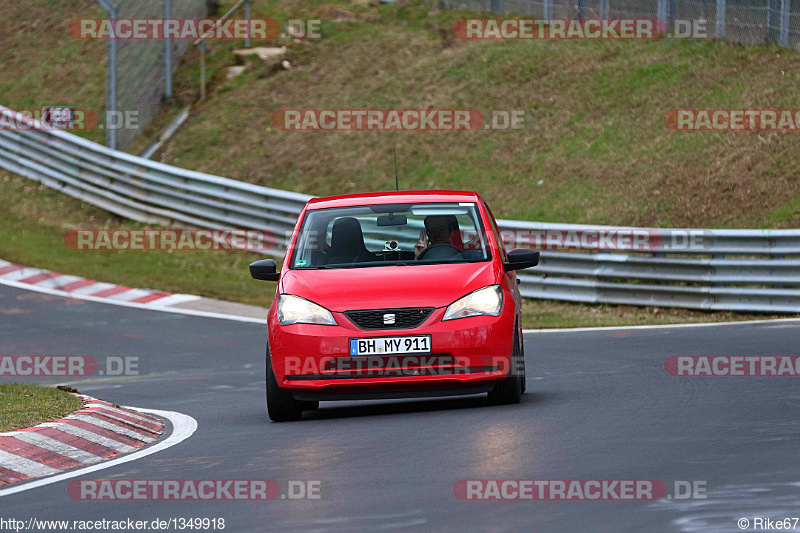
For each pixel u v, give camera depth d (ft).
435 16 385.70
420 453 76.07
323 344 95.66
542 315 208.64
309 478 69.82
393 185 293.43
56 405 102.27
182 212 284.82
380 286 98.43
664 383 110.83
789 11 289.33
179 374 150.10
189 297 224.74
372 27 390.63
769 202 227.20
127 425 98.43
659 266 204.85
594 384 113.60
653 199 246.47
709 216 232.53
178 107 351.05
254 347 174.29
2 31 425.69
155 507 64.44
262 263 107.45
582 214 252.01
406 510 58.85
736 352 134.10
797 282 188.34
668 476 64.28
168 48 352.90
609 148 275.59
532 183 273.95
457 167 292.40
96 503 66.74
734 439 76.23
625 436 79.15
